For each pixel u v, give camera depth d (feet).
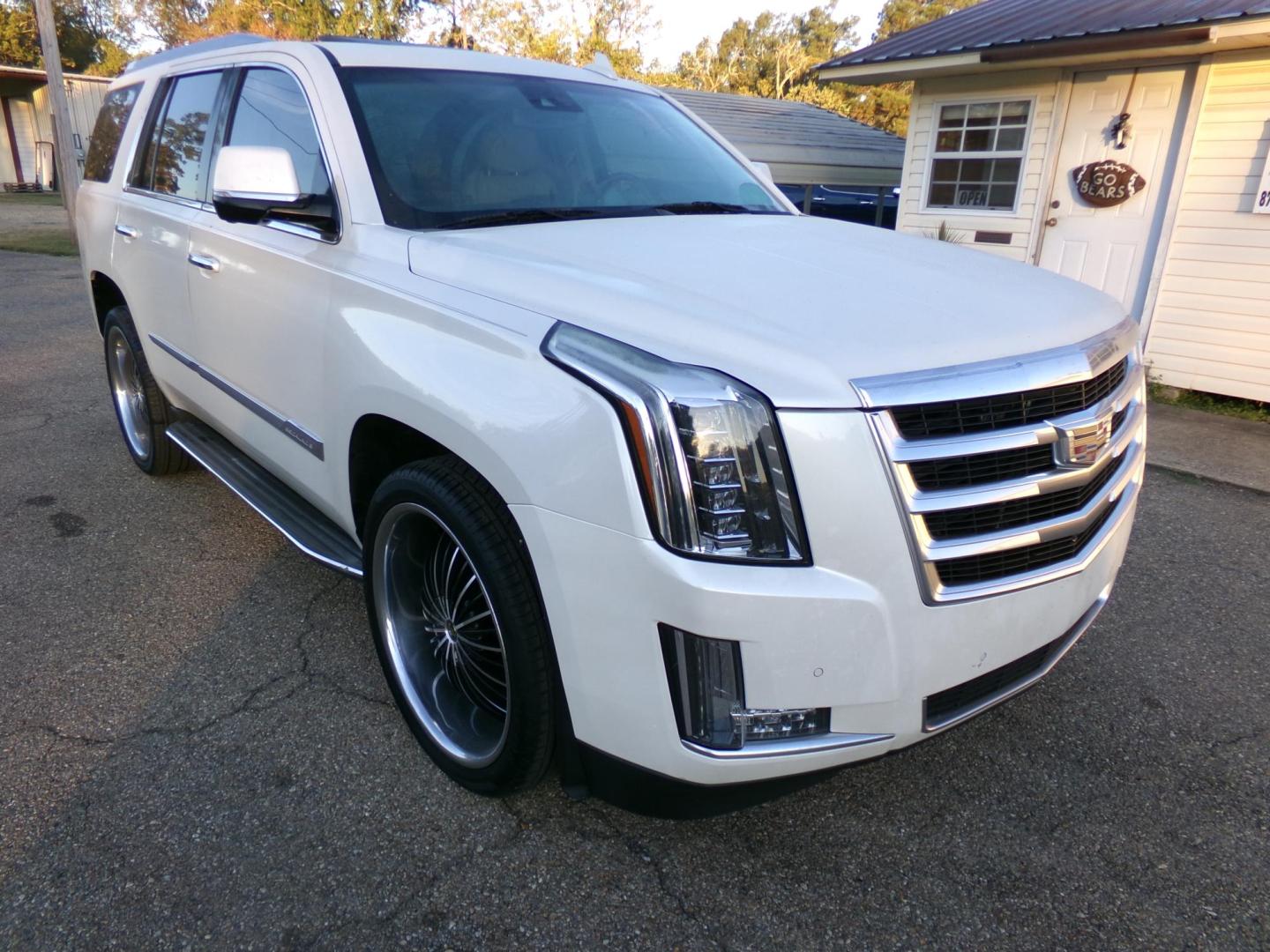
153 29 123.13
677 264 7.62
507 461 6.52
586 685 6.40
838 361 5.93
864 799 8.28
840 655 6.00
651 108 12.48
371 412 8.11
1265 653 11.01
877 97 141.69
